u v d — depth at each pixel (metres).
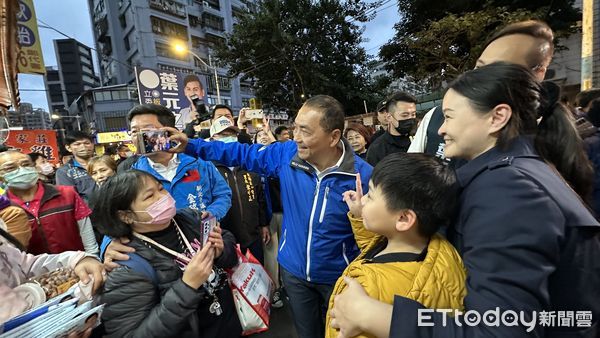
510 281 0.60
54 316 0.83
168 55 26.59
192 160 2.06
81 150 3.66
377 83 15.70
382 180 0.85
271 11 14.05
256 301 1.53
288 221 1.73
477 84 0.76
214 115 3.13
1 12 0.99
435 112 1.57
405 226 0.83
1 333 0.72
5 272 0.93
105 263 1.14
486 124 0.76
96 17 32.69
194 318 1.18
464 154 0.83
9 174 2.16
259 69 15.34
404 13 12.14
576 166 0.84
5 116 1.08
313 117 1.45
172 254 1.25
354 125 3.48
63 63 50.31
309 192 1.59
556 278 0.65
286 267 1.71
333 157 1.59
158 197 1.24
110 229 1.20
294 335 2.41
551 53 1.14
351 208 1.22
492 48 1.17
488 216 0.67
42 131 8.15
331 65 15.27
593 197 1.37
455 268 0.78
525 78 0.76
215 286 1.37
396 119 2.82
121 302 1.10
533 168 0.69
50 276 1.04
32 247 2.22
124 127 25.19
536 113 0.78
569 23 8.43
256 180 2.74
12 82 1.07
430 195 0.78
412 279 0.80
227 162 1.97
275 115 18.45
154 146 1.63
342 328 0.77
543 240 0.60
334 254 1.56
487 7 8.62
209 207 2.05
